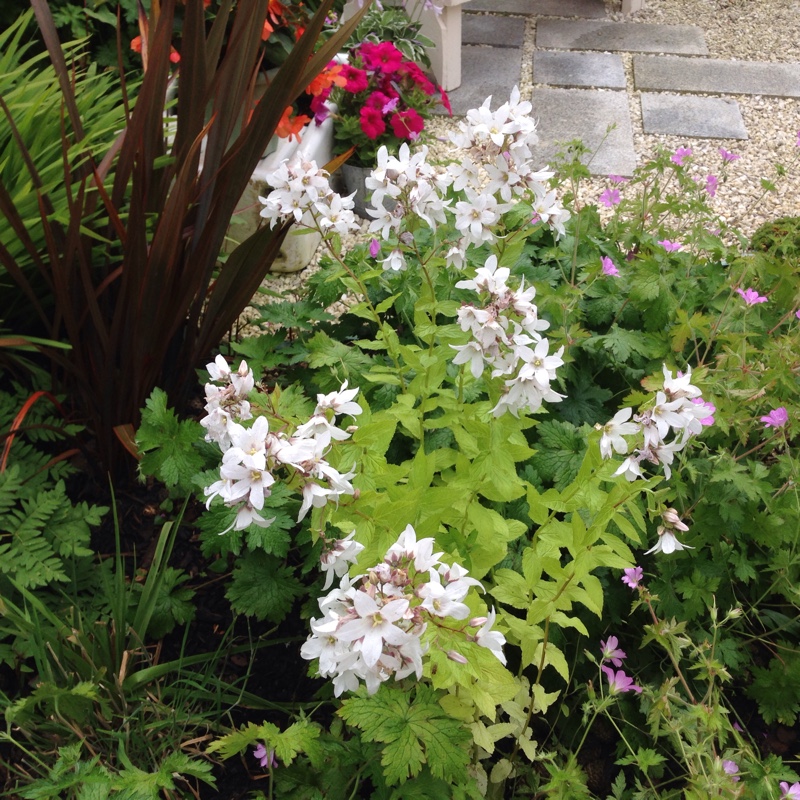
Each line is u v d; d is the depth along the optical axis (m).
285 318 1.54
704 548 1.38
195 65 1.34
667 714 1.11
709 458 1.31
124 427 1.36
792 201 2.71
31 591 1.28
